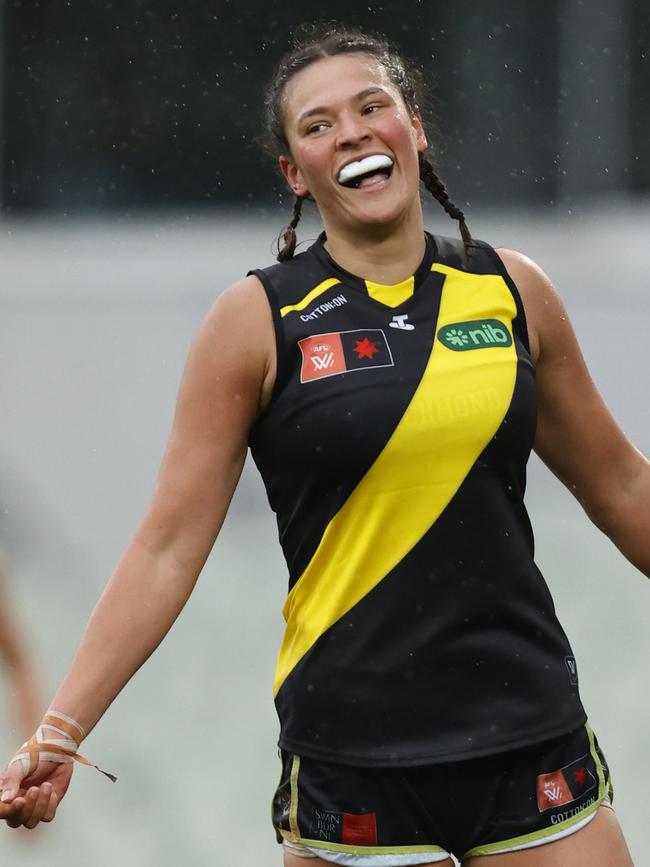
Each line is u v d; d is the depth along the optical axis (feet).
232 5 158.51
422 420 38.52
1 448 136.36
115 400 137.90
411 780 38.88
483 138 158.61
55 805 38.22
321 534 39.29
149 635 39.40
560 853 39.04
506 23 157.38
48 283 144.56
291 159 41.63
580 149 158.61
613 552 119.14
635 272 146.10
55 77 159.02
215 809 74.08
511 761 39.04
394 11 157.89
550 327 41.29
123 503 136.36
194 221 158.71
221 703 89.51
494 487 39.24
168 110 159.63
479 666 38.99
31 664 53.57
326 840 39.42
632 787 73.20
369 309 39.47
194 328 140.67
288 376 39.22
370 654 38.83
